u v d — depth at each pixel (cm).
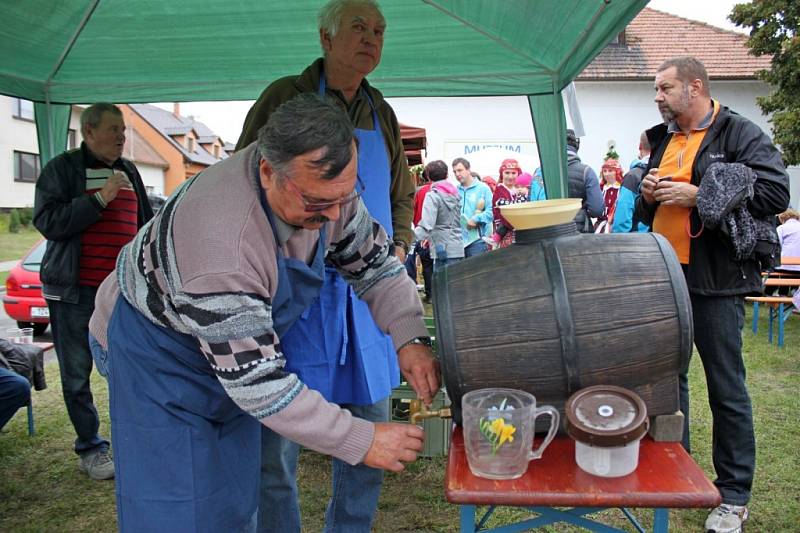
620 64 1673
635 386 126
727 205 208
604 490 110
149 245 129
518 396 119
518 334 124
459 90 388
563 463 121
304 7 313
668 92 230
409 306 157
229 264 117
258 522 200
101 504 270
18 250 1770
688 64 228
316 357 187
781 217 700
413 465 302
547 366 124
